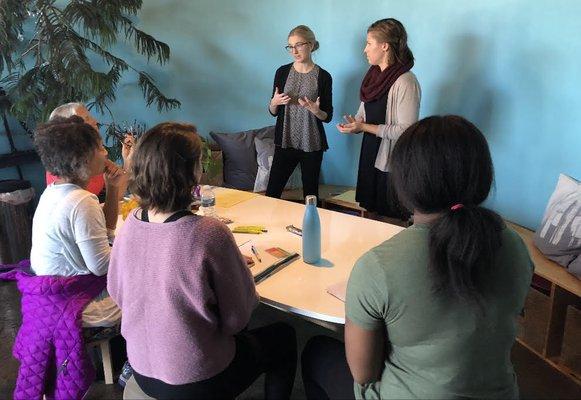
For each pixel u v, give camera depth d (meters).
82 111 2.30
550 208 2.25
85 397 1.98
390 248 0.94
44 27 3.01
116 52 3.66
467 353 0.93
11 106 3.22
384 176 2.67
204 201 2.11
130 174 1.20
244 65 3.71
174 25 3.63
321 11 3.39
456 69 2.89
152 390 1.27
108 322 1.72
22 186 3.18
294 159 3.13
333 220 2.04
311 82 2.95
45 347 1.65
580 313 1.98
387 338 1.01
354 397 1.21
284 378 1.59
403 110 2.50
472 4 2.72
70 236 1.59
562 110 2.47
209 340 1.23
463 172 0.87
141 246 1.19
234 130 3.91
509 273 0.94
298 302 1.39
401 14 3.06
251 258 1.66
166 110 3.83
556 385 2.03
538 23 2.47
